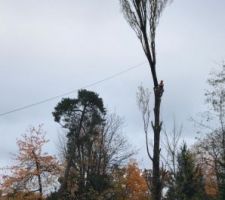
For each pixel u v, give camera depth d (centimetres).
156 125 1780
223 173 3409
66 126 5200
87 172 5156
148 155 1773
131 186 5194
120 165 5384
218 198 3416
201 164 3616
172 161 3144
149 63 1831
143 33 1839
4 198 4209
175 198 3284
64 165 4825
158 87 1817
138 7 1844
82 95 5053
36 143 4288
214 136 3500
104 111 5184
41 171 4256
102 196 4812
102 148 5366
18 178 4191
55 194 4494
